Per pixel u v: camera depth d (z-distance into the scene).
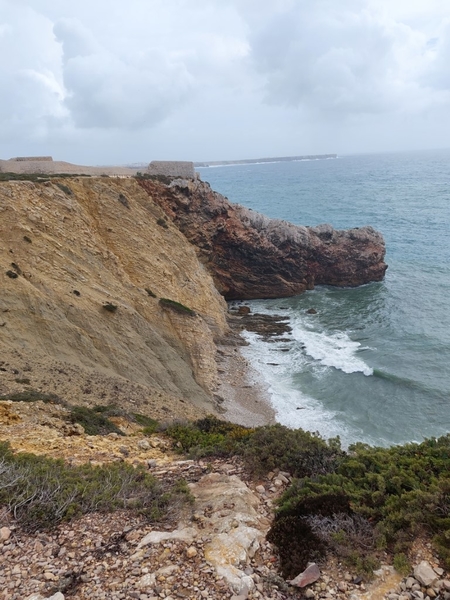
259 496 8.41
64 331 28.77
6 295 27.55
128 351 32.06
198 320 40.22
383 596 5.46
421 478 8.13
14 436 12.35
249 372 39.06
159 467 10.17
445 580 5.56
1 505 6.96
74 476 8.30
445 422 29.97
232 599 5.25
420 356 40.03
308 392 35.09
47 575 5.55
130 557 5.98
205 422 16.42
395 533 6.44
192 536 6.50
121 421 18.50
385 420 30.44
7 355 23.55
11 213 31.81
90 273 35.22
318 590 5.58
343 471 8.87
